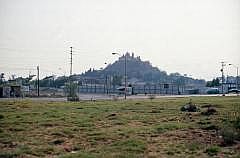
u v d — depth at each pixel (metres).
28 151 13.41
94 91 120.06
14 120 22.47
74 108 32.09
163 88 122.88
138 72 180.75
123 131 17.91
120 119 23.05
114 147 14.09
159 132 17.59
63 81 127.75
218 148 13.61
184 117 23.34
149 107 32.66
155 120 22.48
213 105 32.19
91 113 27.06
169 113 26.39
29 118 23.56
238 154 12.80
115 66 179.25
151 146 14.41
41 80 133.12
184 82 172.12
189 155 12.83
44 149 13.91
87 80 134.75
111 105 36.09
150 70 186.75
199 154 12.99
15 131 18.53
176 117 23.56
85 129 19.06
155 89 120.75
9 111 28.67
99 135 16.97
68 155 12.61
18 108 31.86
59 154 13.28
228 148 13.96
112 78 140.00
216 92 116.38
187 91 125.44
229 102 37.38
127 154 12.71
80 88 119.94
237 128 17.00
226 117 21.42
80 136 16.97
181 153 13.20
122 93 103.88
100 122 21.88
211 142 15.08
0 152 13.01
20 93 79.81
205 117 22.52
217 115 23.16
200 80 179.38
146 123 21.30
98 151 13.37
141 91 121.19
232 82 137.38
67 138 16.56
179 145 14.53
